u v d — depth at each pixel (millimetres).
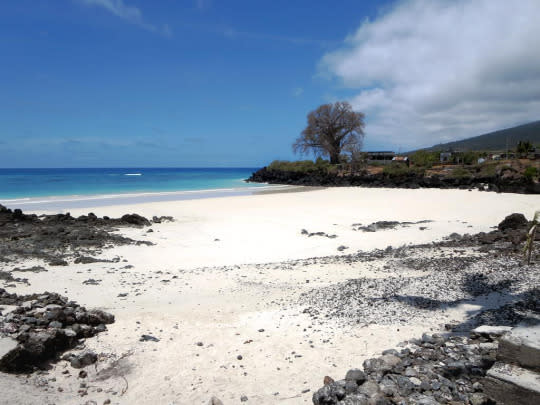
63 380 5906
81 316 8039
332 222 27172
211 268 14758
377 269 13117
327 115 92125
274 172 87562
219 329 8219
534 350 4191
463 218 27172
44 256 16031
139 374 6230
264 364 6535
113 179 88562
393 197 43375
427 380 5078
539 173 51938
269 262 16141
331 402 4785
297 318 8727
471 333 6652
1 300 8812
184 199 43156
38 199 40688
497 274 10641
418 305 8883
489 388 4348
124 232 23047
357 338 7312
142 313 9242
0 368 5594
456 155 92312
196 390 5723
